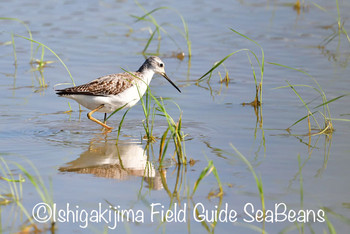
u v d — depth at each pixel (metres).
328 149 12.81
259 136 13.70
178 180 11.26
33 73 18.66
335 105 15.70
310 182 11.02
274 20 24.50
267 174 11.43
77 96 14.52
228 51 21.02
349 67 18.89
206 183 11.10
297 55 20.28
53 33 22.70
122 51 21.02
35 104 16.11
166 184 11.08
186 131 14.03
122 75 15.20
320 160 12.17
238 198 10.44
